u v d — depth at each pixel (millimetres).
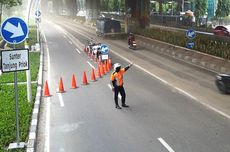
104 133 14688
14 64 12156
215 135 14250
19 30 12875
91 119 16641
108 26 56938
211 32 59938
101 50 31938
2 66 11992
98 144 13500
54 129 15312
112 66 31281
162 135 14328
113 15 106438
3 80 24359
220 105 18719
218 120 16203
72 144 13570
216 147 12992
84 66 31891
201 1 89250
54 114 17531
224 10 83938
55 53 40938
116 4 127812
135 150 12820
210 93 21375
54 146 13398
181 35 42062
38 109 17750
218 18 84312
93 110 18141
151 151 12711
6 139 13250
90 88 23250
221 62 28250
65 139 14109
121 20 94125
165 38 42844
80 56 38344
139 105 18953
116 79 18281
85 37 60156
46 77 26953
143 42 47781
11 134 13805
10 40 12805
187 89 22453
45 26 93812
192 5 109000
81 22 99562
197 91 21906
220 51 30031
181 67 30375
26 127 14609
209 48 32062
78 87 23531
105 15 114875
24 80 24484
